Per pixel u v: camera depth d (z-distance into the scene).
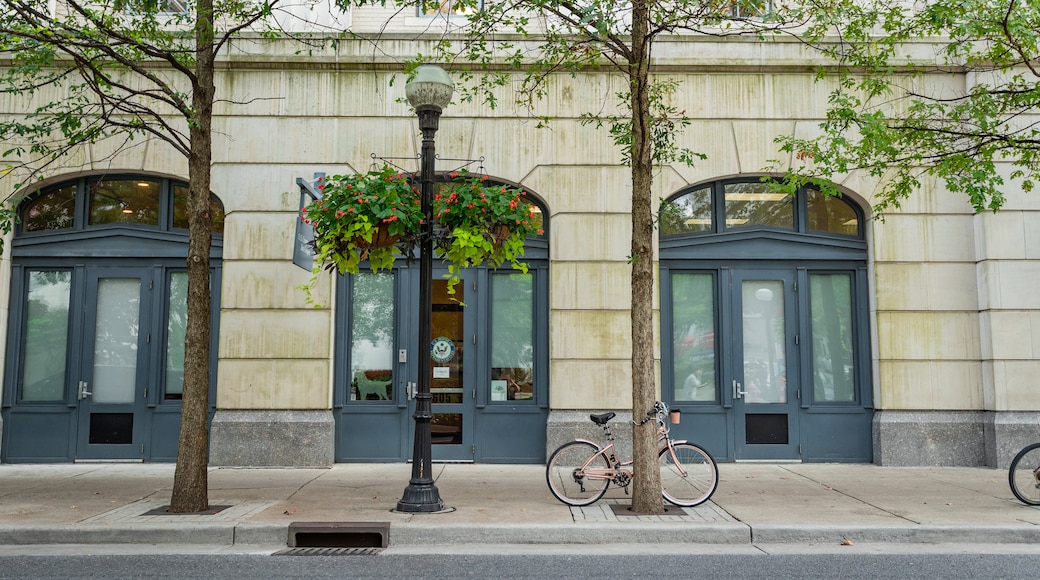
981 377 11.34
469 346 11.62
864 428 11.59
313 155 11.58
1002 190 11.33
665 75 11.74
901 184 9.72
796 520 7.63
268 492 9.14
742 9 9.20
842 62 10.16
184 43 11.53
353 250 7.76
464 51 11.57
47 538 7.23
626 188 11.52
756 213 11.98
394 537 7.30
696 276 11.92
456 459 11.48
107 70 11.45
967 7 8.39
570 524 7.42
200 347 8.20
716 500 8.70
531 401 11.60
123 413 11.52
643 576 6.03
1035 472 8.41
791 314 11.77
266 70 11.66
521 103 10.25
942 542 7.28
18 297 11.66
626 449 11.06
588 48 9.25
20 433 11.45
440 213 7.73
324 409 11.23
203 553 6.88
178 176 11.62
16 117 11.44
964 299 11.45
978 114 9.47
